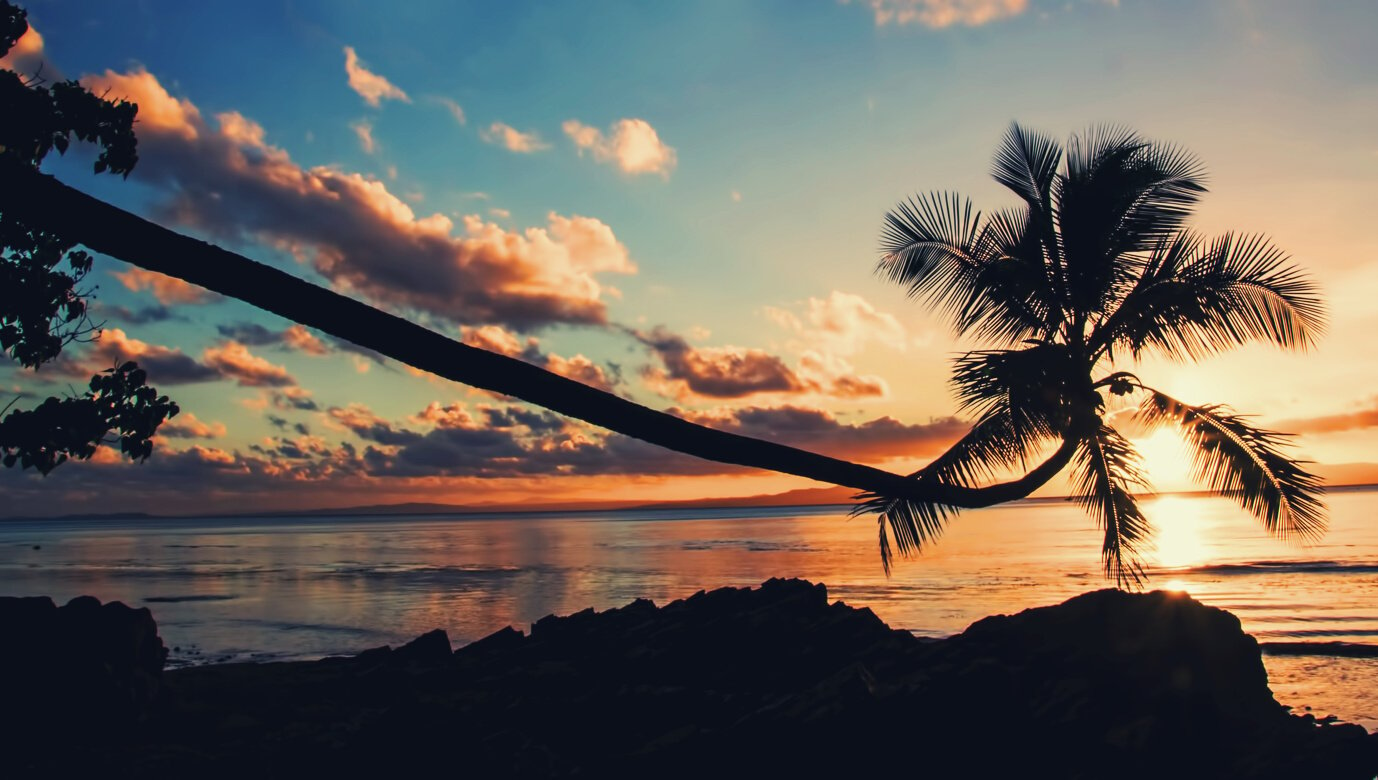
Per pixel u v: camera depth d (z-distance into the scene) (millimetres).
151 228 2631
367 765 10789
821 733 11461
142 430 11469
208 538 164750
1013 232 12453
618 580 56844
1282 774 12102
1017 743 12133
